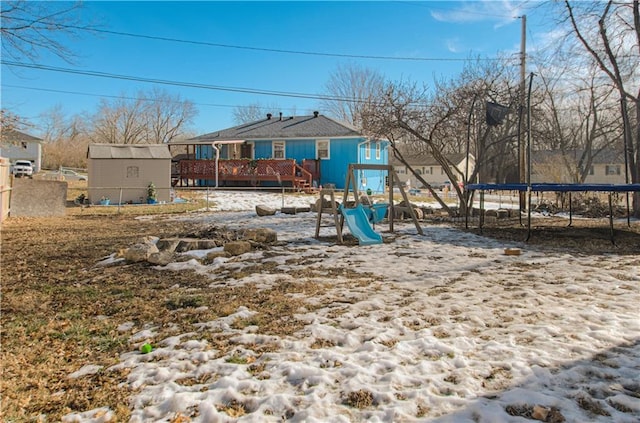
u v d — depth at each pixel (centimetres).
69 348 401
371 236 890
